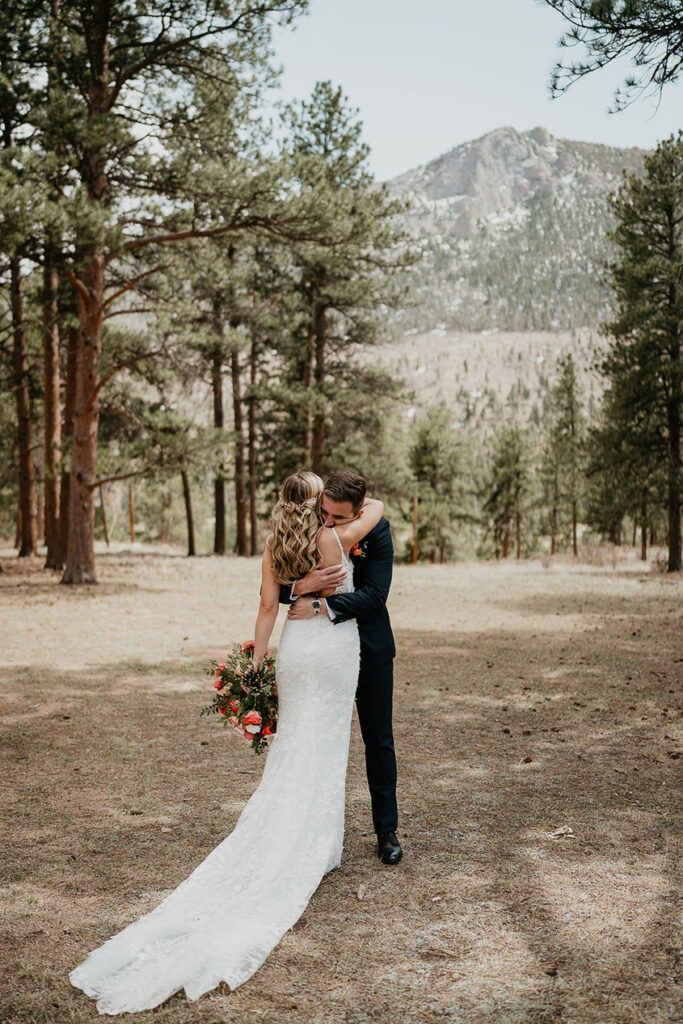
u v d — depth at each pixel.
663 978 2.73
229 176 13.84
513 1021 2.50
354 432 29.47
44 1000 2.67
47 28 14.61
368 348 28.70
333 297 26.09
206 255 17.61
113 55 16.06
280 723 3.63
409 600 14.49
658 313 21.92
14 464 29.14
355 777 5.04
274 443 30.27
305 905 3.24
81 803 4.48
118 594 14.65
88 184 15.30
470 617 12.23
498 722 6.25
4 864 3.71
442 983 2.73
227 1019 2.55
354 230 15.04
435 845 3.94
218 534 27.58
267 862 3.35
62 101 13.27
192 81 15.15
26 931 3.11
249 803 3.57
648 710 6.61
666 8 6.08
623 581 18.47
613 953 2.90
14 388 22.69
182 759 5.28
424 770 5.09
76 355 19.11
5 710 6.44
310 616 3.61
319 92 24.81
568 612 12.87
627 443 22.78
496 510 55.41
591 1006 2.57
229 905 3.20
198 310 17.98
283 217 14.41
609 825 4.16
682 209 22.41
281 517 3.56
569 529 51.22
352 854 3.85
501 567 24.19
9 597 13.75
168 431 17.06
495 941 3.01
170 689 7.23
